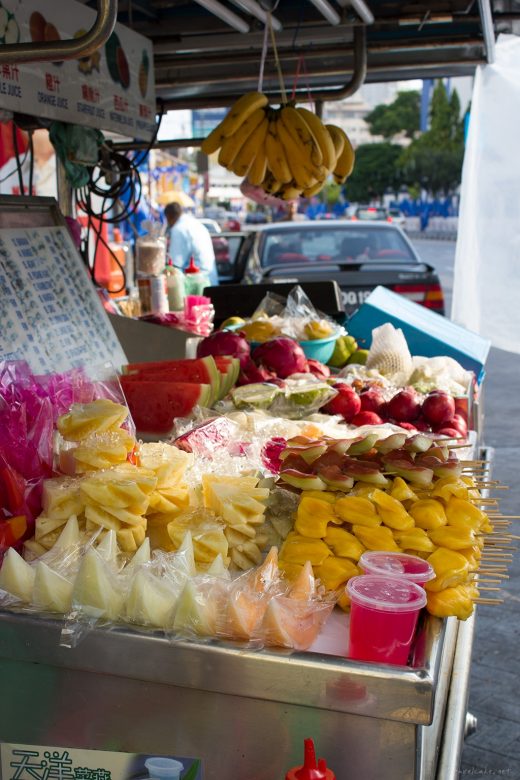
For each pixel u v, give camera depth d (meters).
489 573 1.56
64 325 2.55
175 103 4.65
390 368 3.55
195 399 2.55
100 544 1.55
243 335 3.21
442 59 4.46
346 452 1.75
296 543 1.59
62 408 1.95
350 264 7.89
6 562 1.51
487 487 1.86
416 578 1.43
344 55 4.27
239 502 1.66
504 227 5.07
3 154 6.11
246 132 3.32
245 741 1.38
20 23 2.68
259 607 1.42
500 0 3.77
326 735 1.34
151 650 1.38
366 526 1.58
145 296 5.06
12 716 1.50
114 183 4.16
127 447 1.75
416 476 1.64
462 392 3.36
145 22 4.00
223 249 10.59
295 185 3.51
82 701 1.46
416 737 1.30
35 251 2.59
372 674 1.28
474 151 4.98
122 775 1.42
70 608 1.45
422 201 52.94
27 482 1.69
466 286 5.25
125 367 2.77
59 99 2.97
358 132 74.69
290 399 2.75
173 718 1.42
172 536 1.63
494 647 3.52
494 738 2.90
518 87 4.68
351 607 1.40
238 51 4.18
